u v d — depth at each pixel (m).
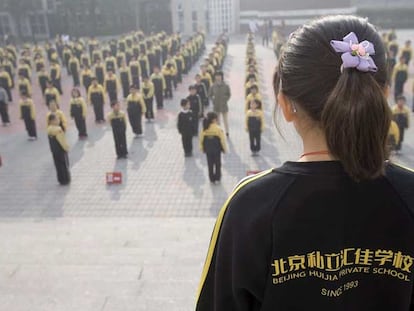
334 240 1.19
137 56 24.44
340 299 1.24
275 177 1.25
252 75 17.95
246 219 1.24
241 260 1.25
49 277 5.08
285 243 1.20
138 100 14.99
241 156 13.27
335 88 1.13
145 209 10.37
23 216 10.20
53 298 4.59
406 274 1.22
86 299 4.54
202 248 6.29
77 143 15.03
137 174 12.35
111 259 5.89
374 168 1.14
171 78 20.70
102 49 28.23
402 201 1.19
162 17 44.28
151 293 4.65
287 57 1.23
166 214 10.10
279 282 1.23
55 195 11.27
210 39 42.25
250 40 31.17
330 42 1.17
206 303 1.39
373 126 1.12
